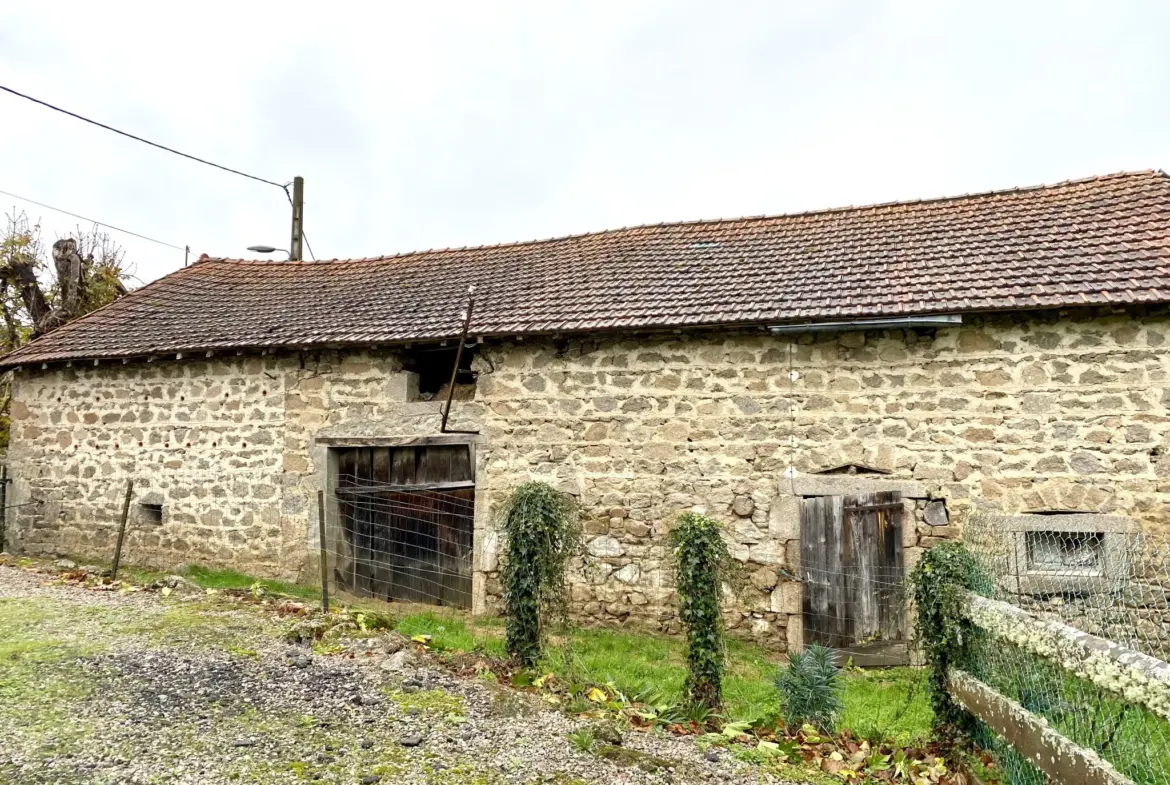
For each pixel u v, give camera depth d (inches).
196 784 124.6
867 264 277.1
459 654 197.2
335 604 252.2
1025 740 123.6
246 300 371.2
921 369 241.3
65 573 279.3
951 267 260.5
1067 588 222.2
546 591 202.5
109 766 128.5
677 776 141.9
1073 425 226.4
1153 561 215.9
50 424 351.3
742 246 321.7
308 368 310.0
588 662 216.5
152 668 174.4
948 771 151.3
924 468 239.0
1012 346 233.3
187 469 325.4
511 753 144.0
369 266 399.2
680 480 261.7
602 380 272.4
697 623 182.7
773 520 251.3
